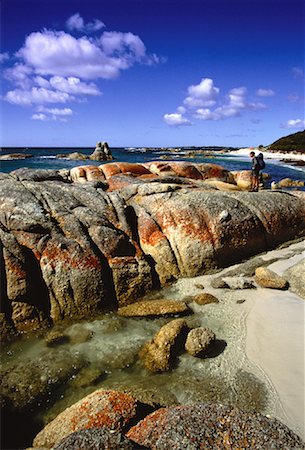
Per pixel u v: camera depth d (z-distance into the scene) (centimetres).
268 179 3123
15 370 662
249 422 414
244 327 765
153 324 799
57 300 824
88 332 775
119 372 652
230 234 1085
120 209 1061
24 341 749
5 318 761
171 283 979
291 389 587
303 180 3091
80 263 855
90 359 688
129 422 484
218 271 1040
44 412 576
